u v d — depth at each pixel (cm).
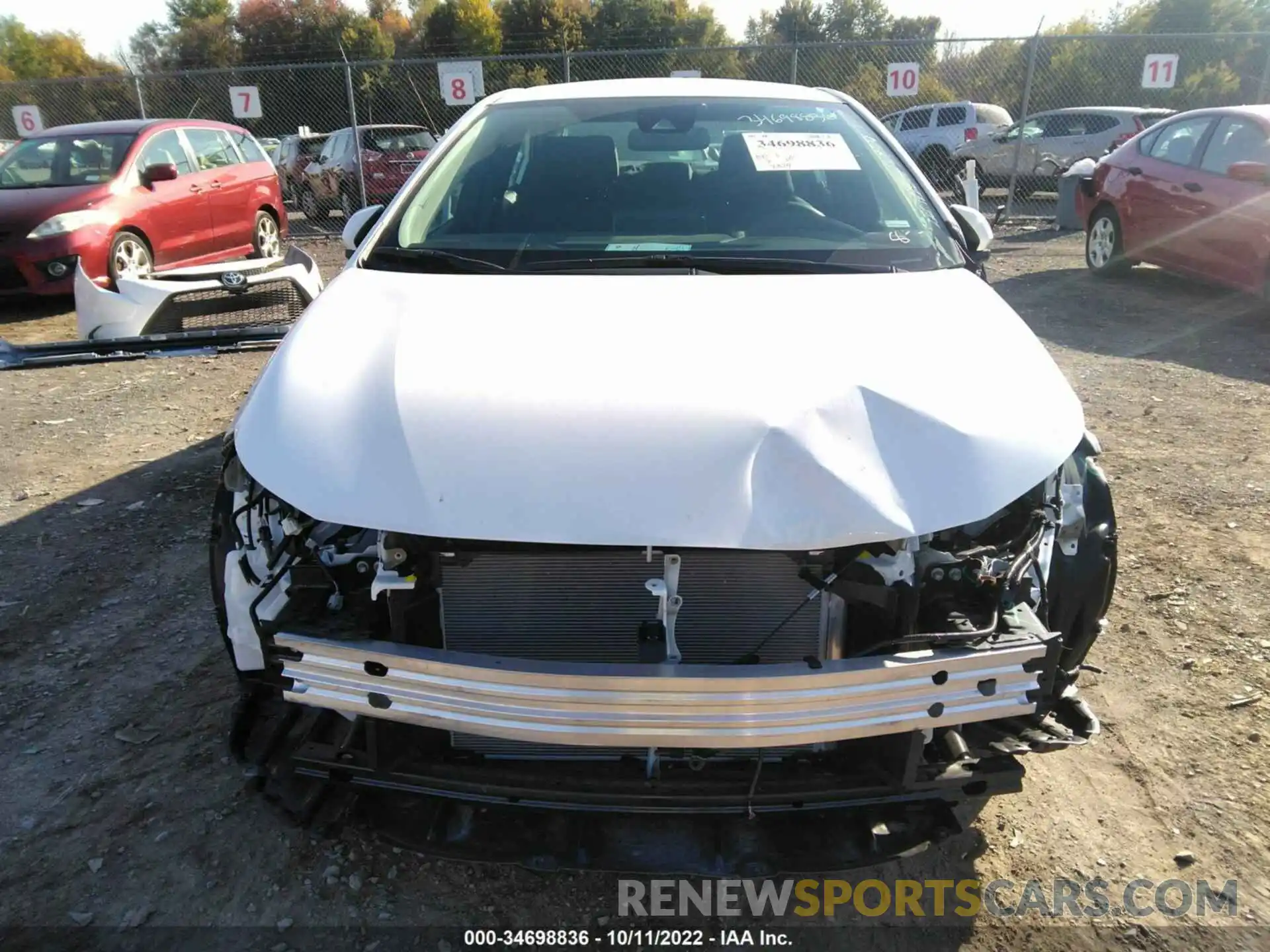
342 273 267
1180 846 228
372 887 215
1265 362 625
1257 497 412
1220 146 771
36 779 246
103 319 491
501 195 288
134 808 237
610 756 190
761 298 231
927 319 224
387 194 1390
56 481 440
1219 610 326
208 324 513
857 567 180
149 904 209
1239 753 258
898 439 185
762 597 187
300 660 180
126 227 828
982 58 1775
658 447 178
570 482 174
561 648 191
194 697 281
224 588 210
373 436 185
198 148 942
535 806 185
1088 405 541
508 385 191
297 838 228
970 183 360
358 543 191
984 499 181
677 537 169
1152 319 756
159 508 410
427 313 224
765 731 167
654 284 241
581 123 314
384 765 187
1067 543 210
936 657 171
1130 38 1245
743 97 329
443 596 187
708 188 288
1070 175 1066
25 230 780
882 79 1742
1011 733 196
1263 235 706
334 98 1827
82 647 305
